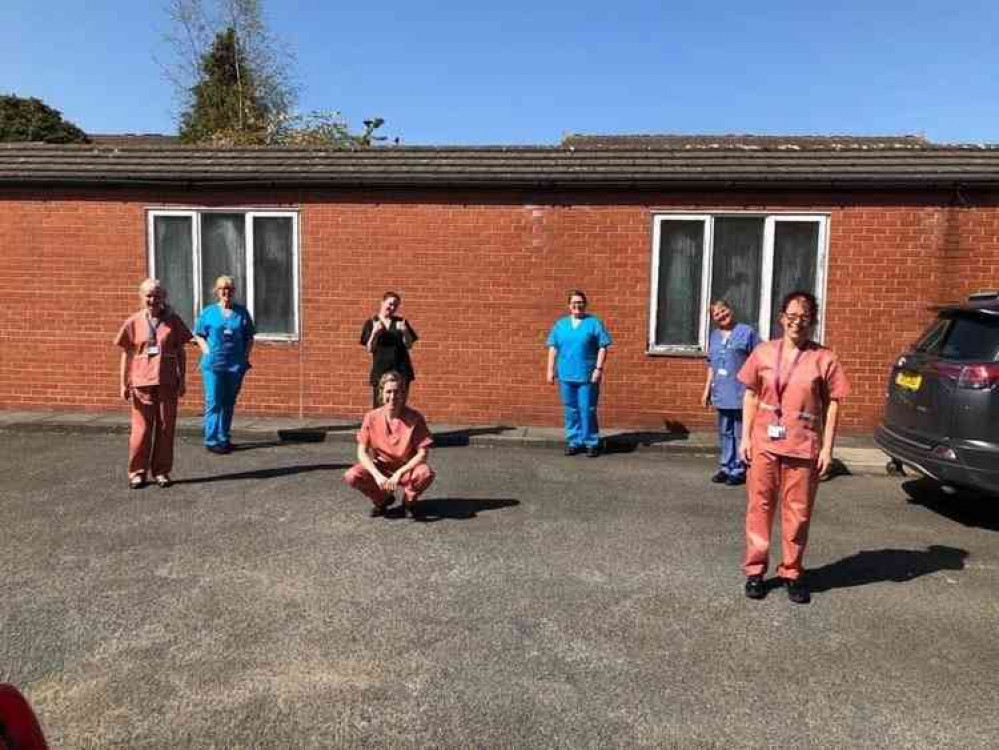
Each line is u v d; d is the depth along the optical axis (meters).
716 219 9.43
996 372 5.66
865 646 4.00
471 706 3.37
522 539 5.60
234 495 6.64
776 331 9.46
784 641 4.04
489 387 9.81
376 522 5.95
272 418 10.07
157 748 3.04
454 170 9.55
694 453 8.65
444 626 4.15
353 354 9.98
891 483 7.50
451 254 9.73
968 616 4.38
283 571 4.90
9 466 7.61
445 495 6.80
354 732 3.17
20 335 10.27
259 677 3.59
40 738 2.19
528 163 9.65
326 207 9.84
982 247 9.11
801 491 4.50
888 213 9.18
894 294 9.26
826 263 9.30
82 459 7.93
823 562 5.26
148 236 10.07
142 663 3.71
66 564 4.98
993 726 3.29
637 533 5.78
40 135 31.69
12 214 10.12
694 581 4.84
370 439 5.96
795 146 9.79
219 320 8.21
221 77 27.59
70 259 10.16
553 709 3.36
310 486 6.96
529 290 9.67
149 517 5.99
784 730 3.24
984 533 5.95
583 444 8.53
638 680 3.62
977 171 8.98
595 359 8.42
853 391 9.40
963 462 5.76
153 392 6.77
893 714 3.37
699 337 9.59
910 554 5.43
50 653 3.80
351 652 3.84
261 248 10.02
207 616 4.23
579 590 4.67
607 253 9.55
